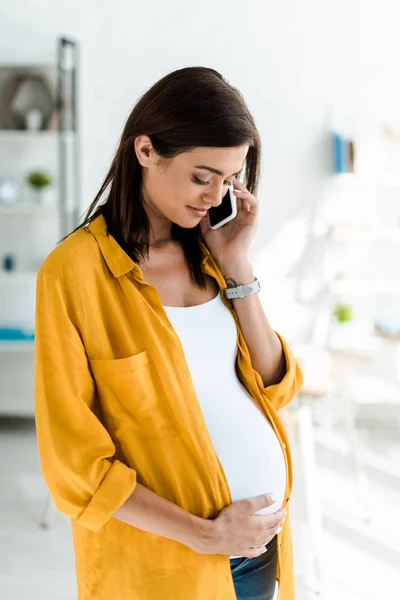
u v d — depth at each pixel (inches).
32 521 119.8
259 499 42.2
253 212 49.3
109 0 166.7
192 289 46.4
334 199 168.6
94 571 40.8
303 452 103.7
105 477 38.1
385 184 165.8
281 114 167.3
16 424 176.2
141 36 167.0
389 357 160.2
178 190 40.0
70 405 38.8
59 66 162.6
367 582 98.8
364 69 164.9
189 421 40.8
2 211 168.2
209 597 40.6
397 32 163.8
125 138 41.6
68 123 171.3
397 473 140.3
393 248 169.6
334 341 163.2
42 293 39.4
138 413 40.4
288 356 50.9
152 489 40.4
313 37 165.0
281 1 164.6
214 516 41.3
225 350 46.0
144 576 39.8
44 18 169.2
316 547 99.3
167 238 46.0
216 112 37.9
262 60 166.1
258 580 45.3
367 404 172.4
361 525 116.7
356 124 165.8
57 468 38.3
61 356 38.8
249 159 49.5
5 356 173.3
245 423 45.4
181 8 165.9
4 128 173.6
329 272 170.2
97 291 40.6
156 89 39.7
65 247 40.5
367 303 171.0
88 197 171.3
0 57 171.5
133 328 41.0
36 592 96.4
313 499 101.9
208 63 166.9
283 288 171.5
